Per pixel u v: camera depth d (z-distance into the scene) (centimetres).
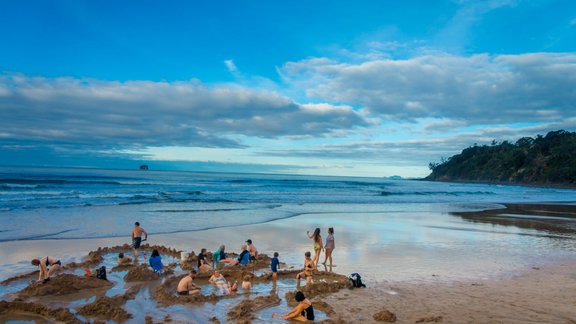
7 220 2252
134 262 1388
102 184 5834
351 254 1593
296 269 1329
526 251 1683
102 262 1376
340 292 1061
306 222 2625
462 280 1197
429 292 1064
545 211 3753
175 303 958
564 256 1578
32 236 1814
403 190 8100
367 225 2519
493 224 2669
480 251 1673
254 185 7544
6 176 7381
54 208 2842
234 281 1195
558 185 13500
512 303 966
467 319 853
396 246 1777
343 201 4622
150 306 934
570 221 2895
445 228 2427
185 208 3259
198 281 1186
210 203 3788
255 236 2028
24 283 1084
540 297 1018
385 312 859
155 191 4862
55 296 978
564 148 15038
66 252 1513
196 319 853
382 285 1135
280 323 836
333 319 849
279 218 2825
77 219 2375
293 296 1004
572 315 879
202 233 2081
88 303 938
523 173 16212
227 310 920
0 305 865
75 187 5003
